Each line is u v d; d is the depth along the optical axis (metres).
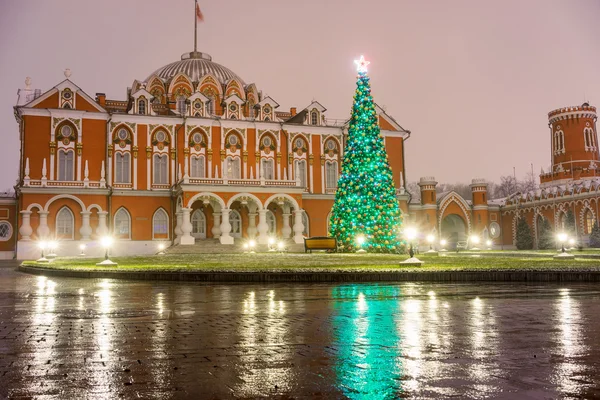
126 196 64.56
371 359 7.94
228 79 77.88
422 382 6.66
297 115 78.81
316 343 9.21
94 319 12.34
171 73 76.62
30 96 65.94
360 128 51.72
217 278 24.70
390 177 51.19
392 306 14.50
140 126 66.19
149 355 8.30
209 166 67.62
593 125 93.69
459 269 24.22
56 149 62.56
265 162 70.44
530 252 56.25
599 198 70.06
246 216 68.19
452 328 10.67
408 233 29.17
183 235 59.91
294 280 24.02
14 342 9.41
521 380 6.73
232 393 6.25
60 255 60.88
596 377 6.86
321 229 70.75
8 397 6.11
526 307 14.05
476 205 83.12
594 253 47.84
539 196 79.44
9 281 26.03
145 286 22.25
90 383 6.68
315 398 6.06
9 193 67.19
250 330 10.62
